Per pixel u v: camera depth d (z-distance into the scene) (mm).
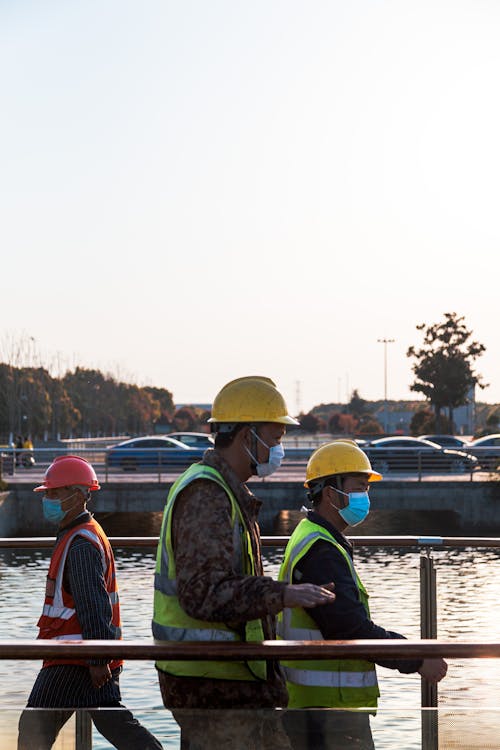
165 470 38469
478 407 132125
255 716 3621
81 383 115438
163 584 3803
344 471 4699
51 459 49719
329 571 4473
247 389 3975
